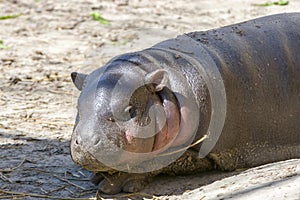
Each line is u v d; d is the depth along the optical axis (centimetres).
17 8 4975
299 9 4609
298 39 2502
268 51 2420
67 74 3578
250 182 2103
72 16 4759
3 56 3875
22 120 2933
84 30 4412
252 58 2380
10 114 3008
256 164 2331
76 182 2306
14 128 2834
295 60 2452
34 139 2712
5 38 4250
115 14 4803
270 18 2602
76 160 2088
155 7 4984
